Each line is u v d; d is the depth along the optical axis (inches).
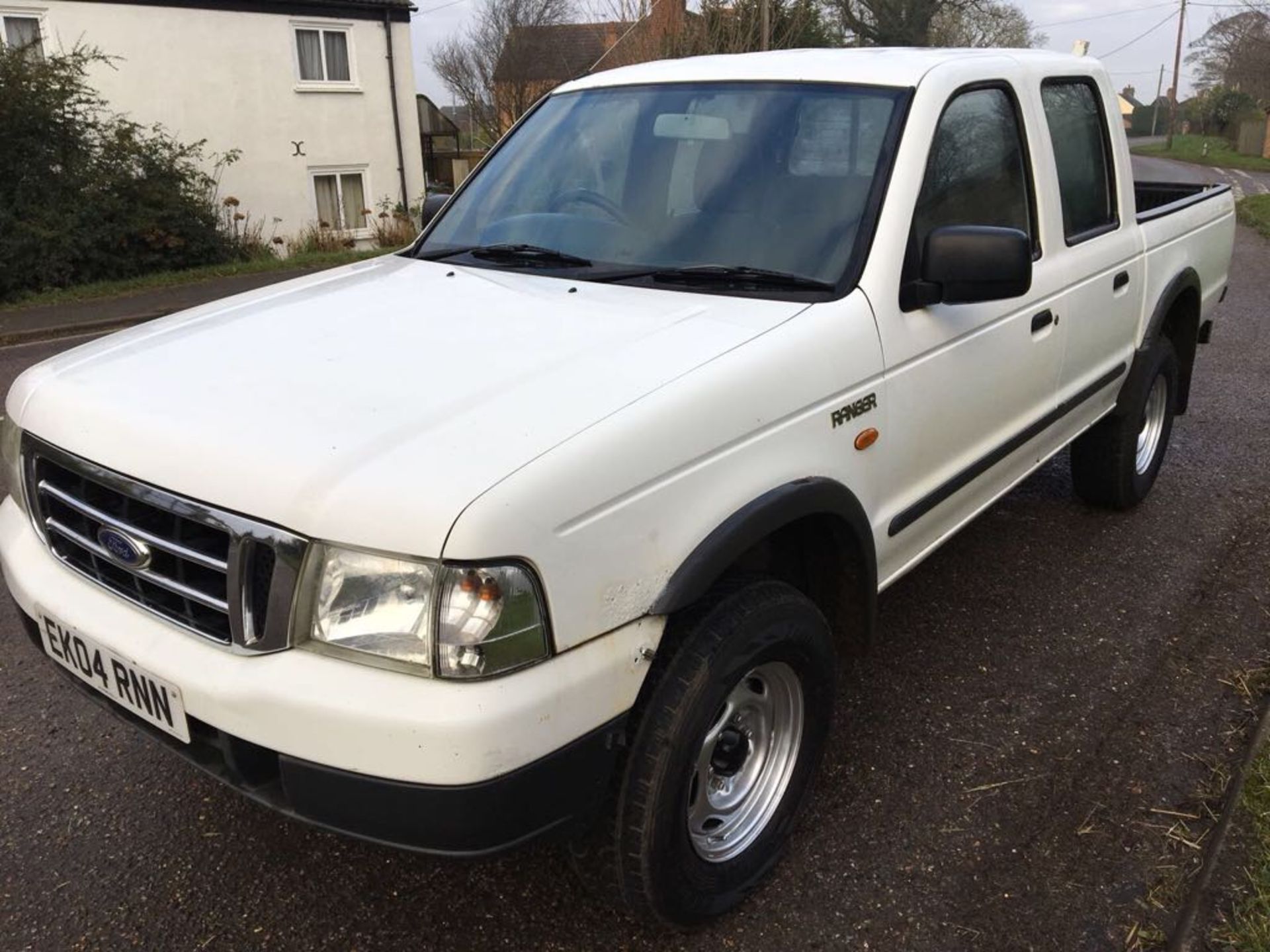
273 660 76.9
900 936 96.6
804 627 97.1
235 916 99.9
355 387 87.4
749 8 797.2
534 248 125.6
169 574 83.9
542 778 76.5
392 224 818.8
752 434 92.0
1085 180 157.4
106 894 102.7
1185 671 140.6
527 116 152.4
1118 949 94.0
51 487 93.6
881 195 112.0
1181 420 252.8
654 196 125.0
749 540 89.7
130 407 88.9
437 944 96.6
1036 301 137.1
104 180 594.9
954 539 184.9
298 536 75.3
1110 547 180.5
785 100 124.8
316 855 108.3
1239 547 180.1
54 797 117.0
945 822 111.7
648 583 82.9
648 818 85.8
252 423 82.5
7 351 415.5
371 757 73.4
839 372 101.2
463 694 72.5
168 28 685.3
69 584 93.5
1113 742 125.0
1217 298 219.8
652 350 93.3
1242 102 2628.0
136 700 86.0
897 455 112.9
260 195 754.8
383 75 802.8
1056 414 149.6
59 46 639.8
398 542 72.4
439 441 77.5
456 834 74.4
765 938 96.8
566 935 97.6
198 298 542.6
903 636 151.3
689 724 85.9
